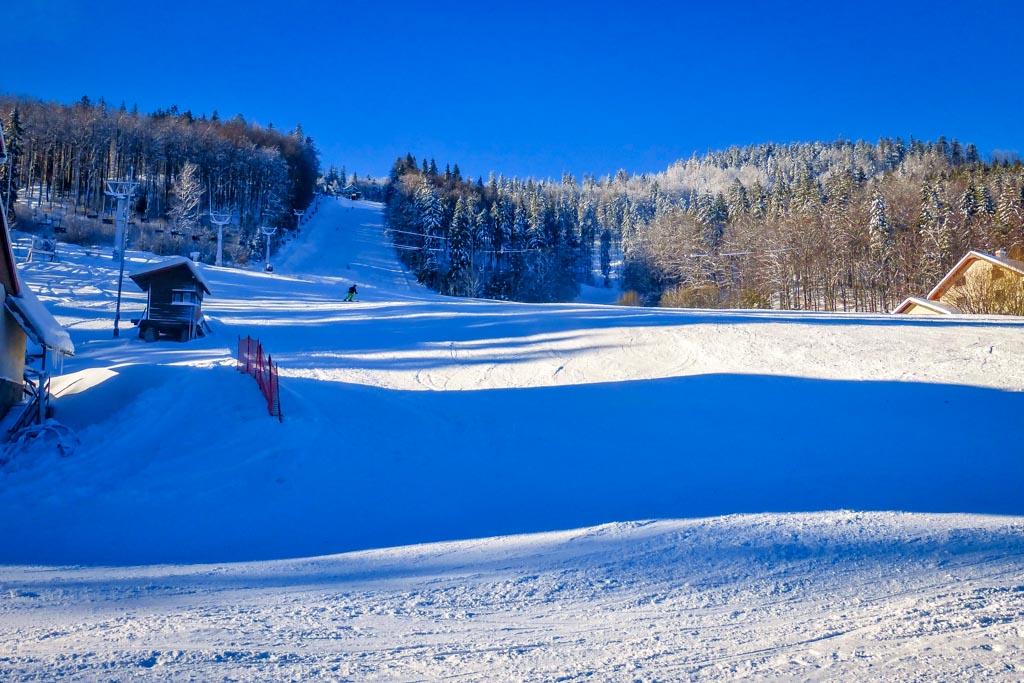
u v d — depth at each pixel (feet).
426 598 24.16
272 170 419.74
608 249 499.92
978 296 153.48
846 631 18.95
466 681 15.51
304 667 16.44
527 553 30.99
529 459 57.00
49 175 365.40
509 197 492.13
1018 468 48.98
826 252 284.00
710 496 43.78
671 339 100.68
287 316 132.36
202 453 54.85
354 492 48.73
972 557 26.37
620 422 67.62
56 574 30.50
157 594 25.72
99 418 63.46
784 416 66.69
